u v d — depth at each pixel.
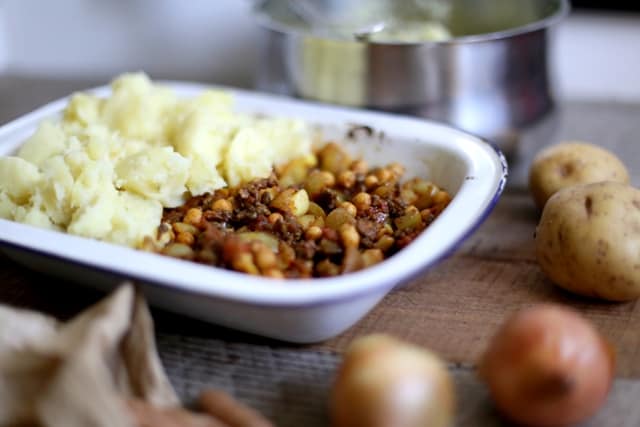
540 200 0.91
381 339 0.69
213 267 0.74
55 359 0.68
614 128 1.13
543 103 1.02
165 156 0.82
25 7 1.42
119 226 0.79
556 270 0.80
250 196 0.85
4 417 0.68
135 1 1.39
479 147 0.86
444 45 0.95
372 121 0.91
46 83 1.32
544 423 0.69
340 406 0.67
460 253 0.87
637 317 0.79
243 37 1.39
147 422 0.67
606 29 1.30
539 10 1.08
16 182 0.81
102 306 0.71
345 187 0.88
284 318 0.73
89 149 0.84
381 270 0.71
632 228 0.78
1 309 0.72
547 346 0.67
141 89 0.91
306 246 0.78
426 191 0.86
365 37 1.05
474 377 0.74
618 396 0.73
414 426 0.66
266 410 0.72
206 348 0.77
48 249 0.74
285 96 1.04
